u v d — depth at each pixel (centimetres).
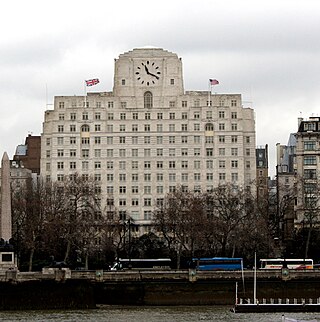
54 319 19125
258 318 18838
